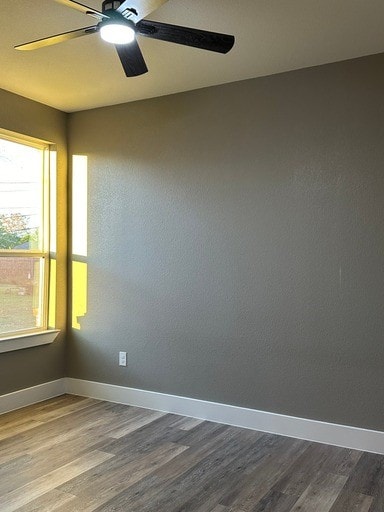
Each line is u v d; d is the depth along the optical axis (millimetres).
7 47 3115
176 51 3150
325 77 3387
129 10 2148
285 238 3521
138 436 3477
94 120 4395
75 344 4504
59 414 3943
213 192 3809
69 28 2852
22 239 4223
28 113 4129
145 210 4129
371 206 3236
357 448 3262
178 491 2689
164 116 4035
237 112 3711
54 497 2609
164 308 4035
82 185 4453
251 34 2918
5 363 4004
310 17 2713
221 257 3773
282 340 3533
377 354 3215
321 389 3393
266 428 3580
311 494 2666
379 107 3217
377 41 3023
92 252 4406
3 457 3102
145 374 4133
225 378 3762
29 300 4297
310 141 3436
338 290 3338
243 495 2652
